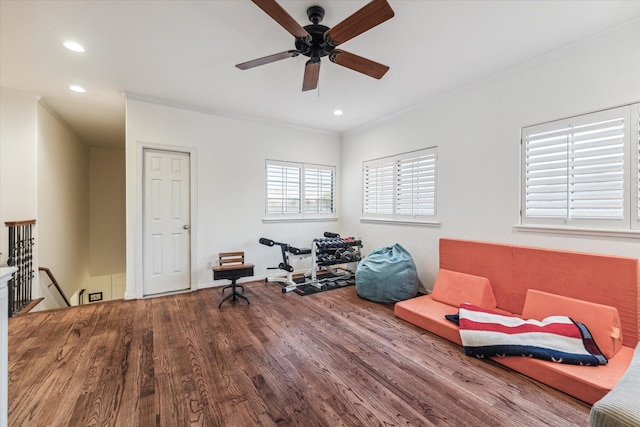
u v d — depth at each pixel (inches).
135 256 140.3
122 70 112.5
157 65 109.0
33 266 137.5
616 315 79.7
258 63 87.9
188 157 154.4
